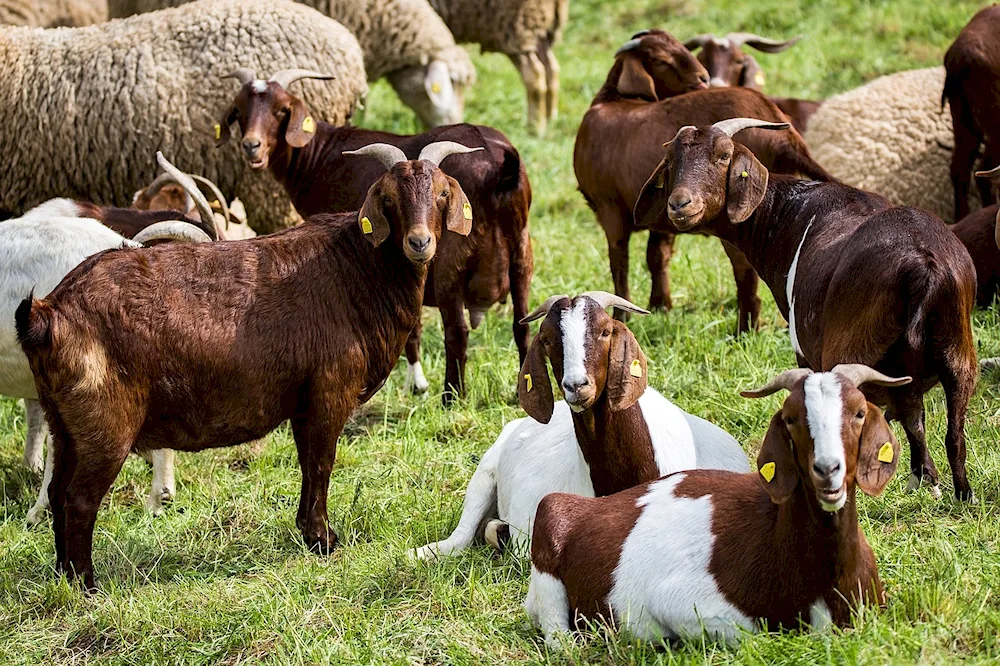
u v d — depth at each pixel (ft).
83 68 47.52
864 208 29.86
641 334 40.98
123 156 47.67
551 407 24.56
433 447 34.96
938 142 48.03
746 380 36.17
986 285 39.86
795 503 20.52
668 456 25.80
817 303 28.68
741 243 32.17
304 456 29.35
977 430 31.19
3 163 48.11
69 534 27.45
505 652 23.53
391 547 28.25
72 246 31.91
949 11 75.51
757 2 84.17
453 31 71.15
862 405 19.71
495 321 44.19
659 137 40.78
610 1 90.33
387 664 23.43
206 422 28.07
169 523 31.35
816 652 20.48
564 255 50.72
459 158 36.27
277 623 25.40
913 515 27.07
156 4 68.33
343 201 40.75
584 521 23.45
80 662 25.36
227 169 47.96
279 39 48.60
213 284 27.86
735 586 21.40
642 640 22.25
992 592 23.13
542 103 71.26
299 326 28.30
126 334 26.81
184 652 25.03
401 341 30.07
